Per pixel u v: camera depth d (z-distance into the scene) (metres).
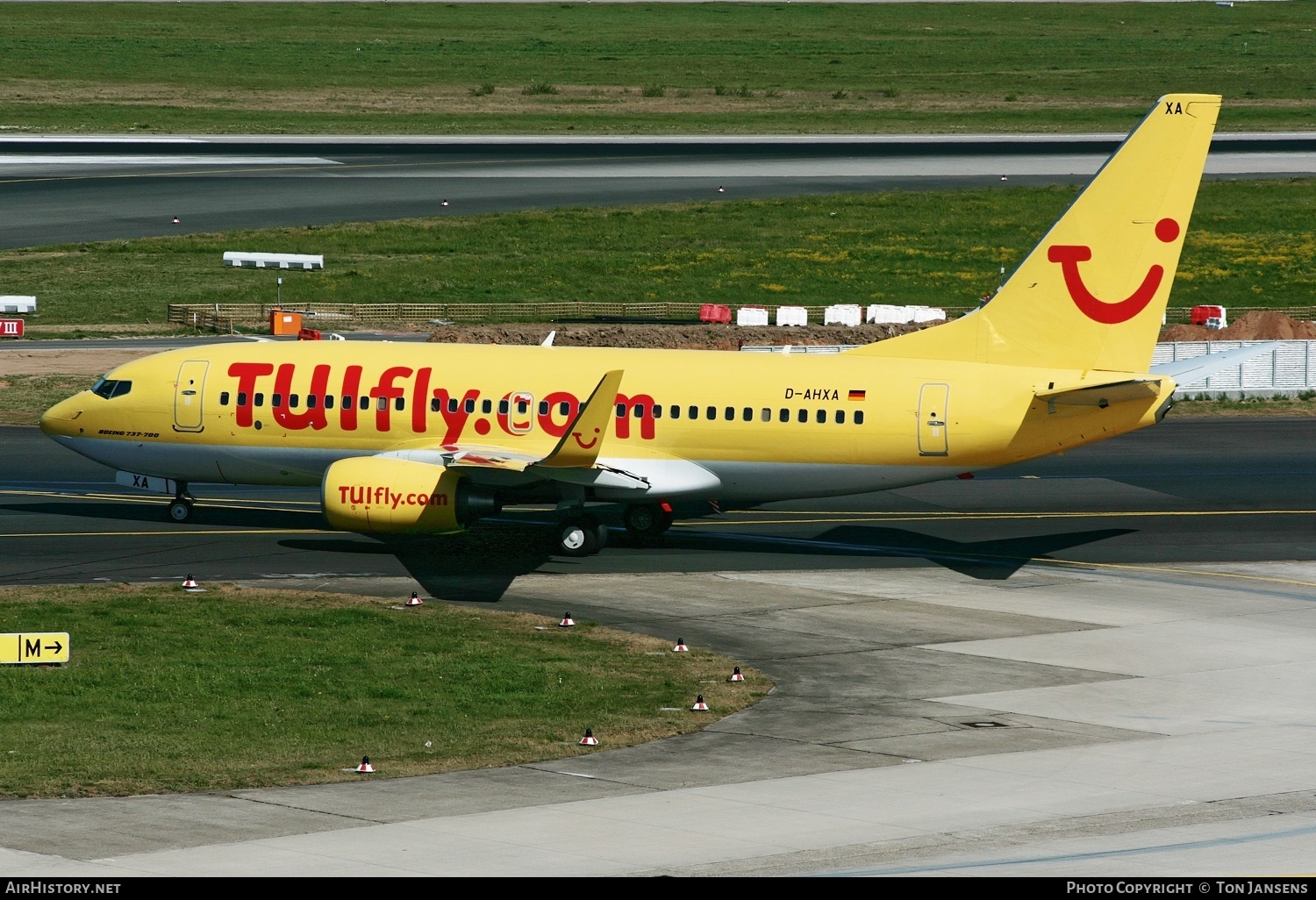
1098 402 176.00
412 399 188.75
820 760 110.12
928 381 181.00
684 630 151.62
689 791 102.19
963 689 130.75
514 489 185.00
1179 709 124.88
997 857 88.81
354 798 99.75
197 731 116.19
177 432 194.88
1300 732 118.25
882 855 89.06
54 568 172.88
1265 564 185.88
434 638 146.75
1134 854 89.56
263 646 142.25
